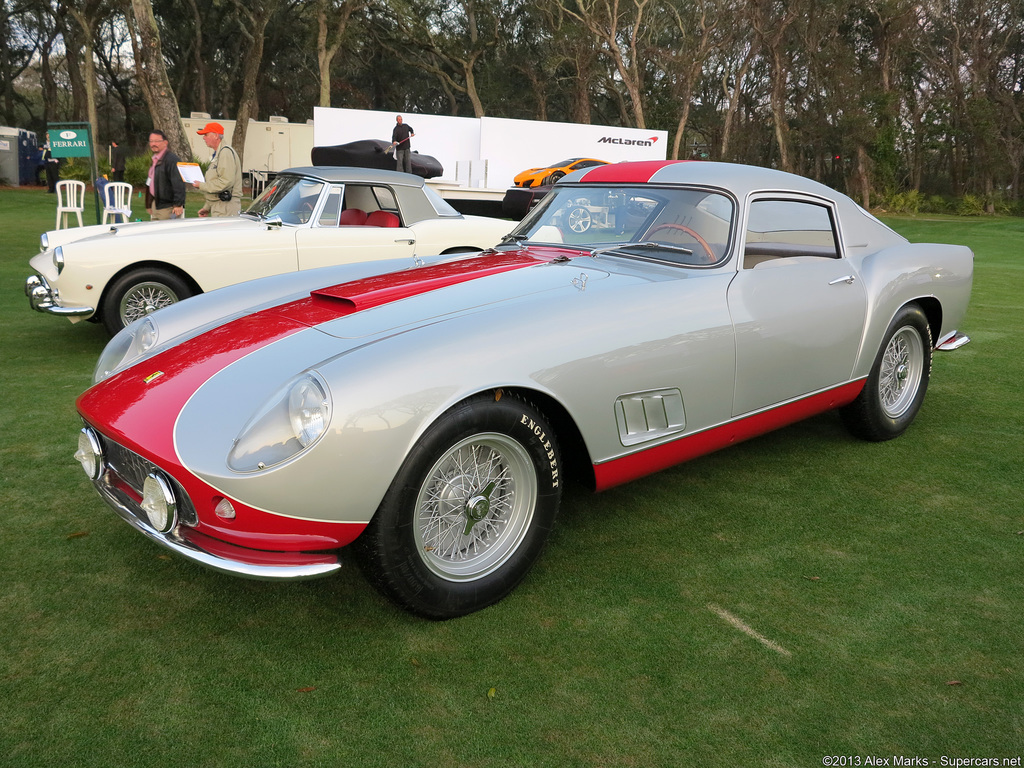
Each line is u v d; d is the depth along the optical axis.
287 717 1.90
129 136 45.09
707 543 2.84
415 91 50.25
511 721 1.90
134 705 1.94
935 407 4.53
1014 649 2.21
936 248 4.03
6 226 13.25
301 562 2.04
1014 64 42.41
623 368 2.53
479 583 2.34
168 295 5.57
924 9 38.53
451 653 2.17
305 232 5.92
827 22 36.22
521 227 3.66
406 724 1.88
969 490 3.33
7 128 25.83
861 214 3.75
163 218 7.77
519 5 41.12
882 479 3.45
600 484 2.62
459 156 21.59
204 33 42.12
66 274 5.19
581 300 2.56
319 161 11.61
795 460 3.68
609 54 37.84
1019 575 2.62
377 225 6.43
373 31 40.75
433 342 2.19
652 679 2.06
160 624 2.29
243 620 2.32
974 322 7.18
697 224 3.09
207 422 2.10
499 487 2.40
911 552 2.78
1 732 1.83
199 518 2.06
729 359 2.87
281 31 41.53
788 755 1.80
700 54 35.66
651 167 3.42
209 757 1.77
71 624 2.28
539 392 2.34
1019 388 4.93
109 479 2.43
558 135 21.83
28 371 4.93
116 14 40.03
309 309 2.64
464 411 2.17
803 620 2.35
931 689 2.03
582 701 1.97
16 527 2.88
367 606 2.41
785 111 39.41
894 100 35.28
